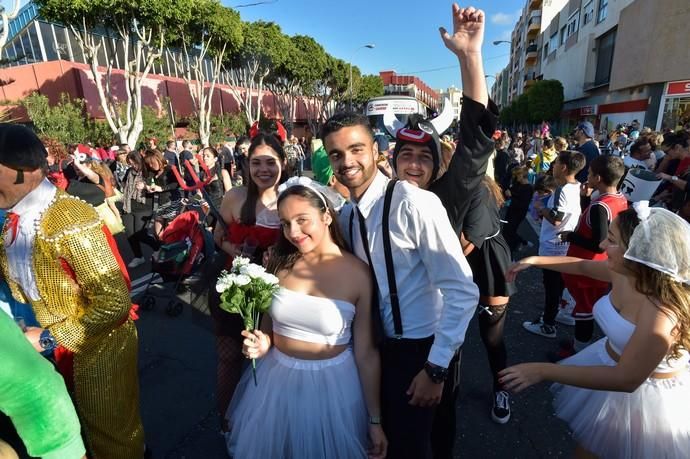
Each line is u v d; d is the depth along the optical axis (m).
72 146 10.26
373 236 1.67
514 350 3.56
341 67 35.75
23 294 1.66
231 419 1.97
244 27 21.91
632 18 20.70
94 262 1.59
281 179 2.32
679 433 1.58
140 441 1.92
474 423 2.69
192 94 21.48
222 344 2.29
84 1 13.49
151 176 5.78
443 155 2.47
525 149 17.50
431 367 1.53
